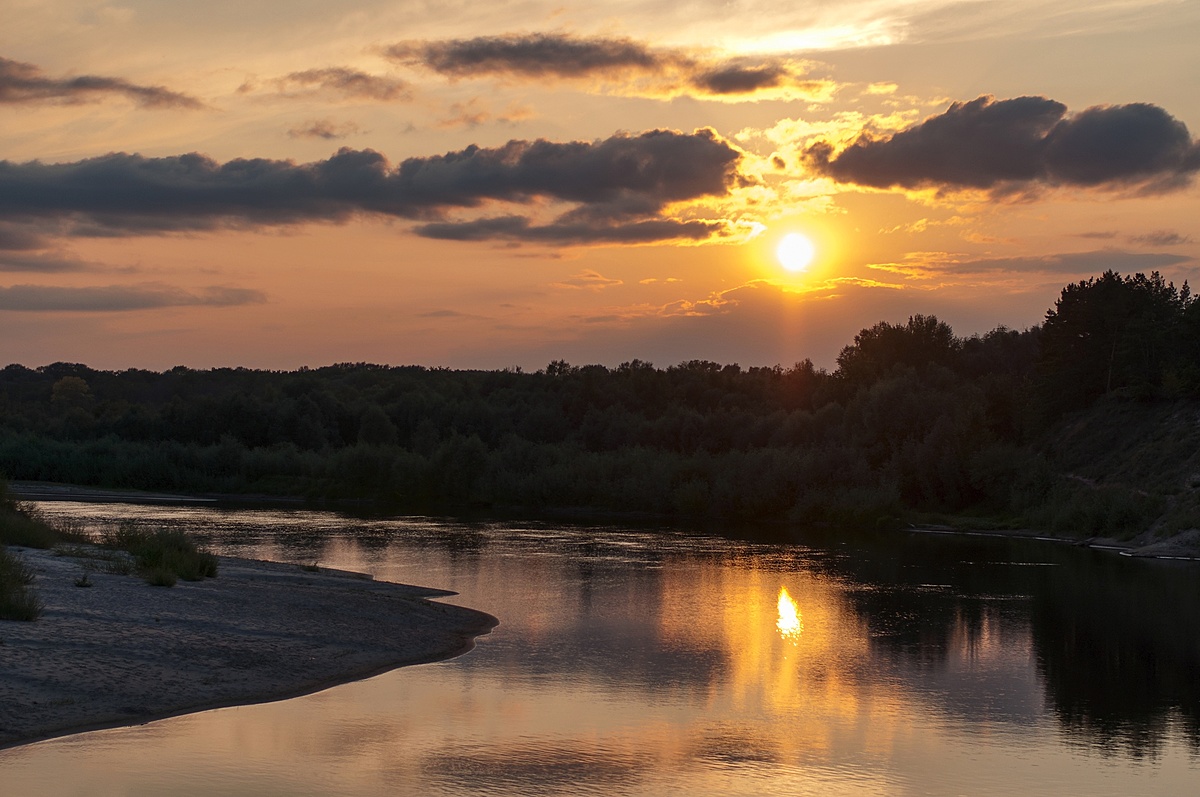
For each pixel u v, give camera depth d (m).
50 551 41.44
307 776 19.67
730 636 34.72
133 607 31.30
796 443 103.94
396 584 45.19
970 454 87.94
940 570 54.50
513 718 24.05
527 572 50.88
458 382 186.25
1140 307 87.81
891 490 84.88
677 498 94.38
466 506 104.12
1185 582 50.12
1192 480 70.12
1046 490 81.62
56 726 21.33
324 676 27.22
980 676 29.61
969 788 20.19
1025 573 53.41
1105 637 35.56
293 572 46.25
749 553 62.12
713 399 140.38
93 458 124.44
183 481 120.75
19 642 25.67
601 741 22.44
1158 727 24.61
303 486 116.44
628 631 35.19
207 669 26.20
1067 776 21.05
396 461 110.44
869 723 24.50
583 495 99.88
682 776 20.34
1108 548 66.88
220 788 18.86
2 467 124.56
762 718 24.64
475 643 32.69
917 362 126.25
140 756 20.30
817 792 19.75
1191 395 79.69
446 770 20.28
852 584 48.50
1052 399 89.50
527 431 134.62
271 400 155.75
